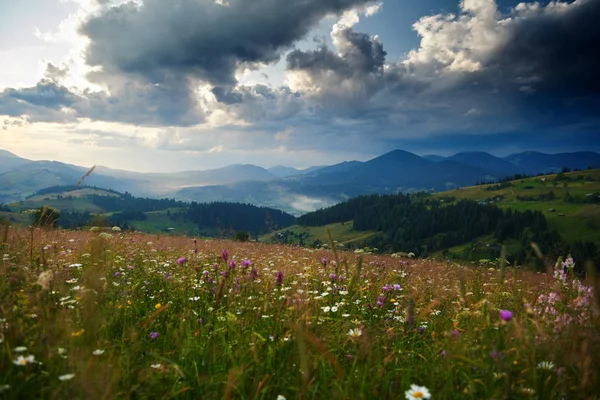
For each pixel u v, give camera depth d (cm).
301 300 463
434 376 302
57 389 231
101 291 429
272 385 282
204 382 284
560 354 301
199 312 471
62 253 652
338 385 276
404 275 861
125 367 287
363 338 349
